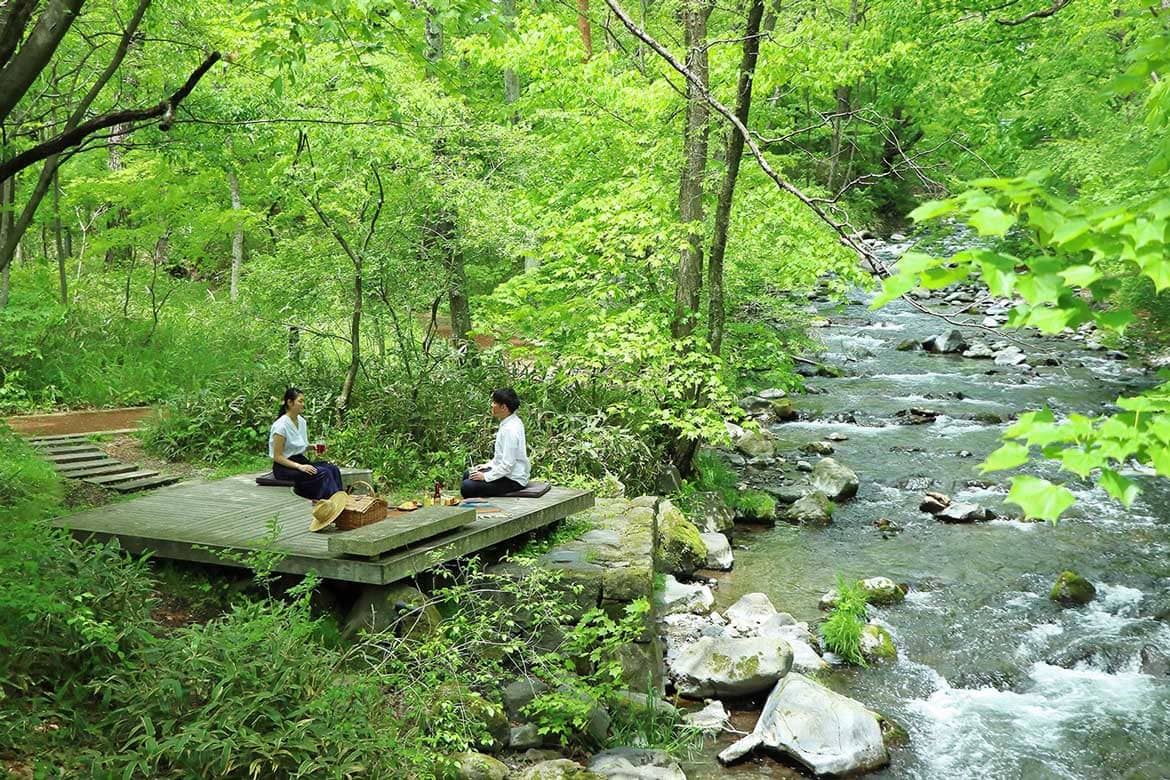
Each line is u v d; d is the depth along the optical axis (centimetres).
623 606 715
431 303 1296
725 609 882
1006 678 751
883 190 2809
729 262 1305
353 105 1084
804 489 1243
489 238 1191
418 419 1131
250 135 1044
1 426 891
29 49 430
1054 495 242
